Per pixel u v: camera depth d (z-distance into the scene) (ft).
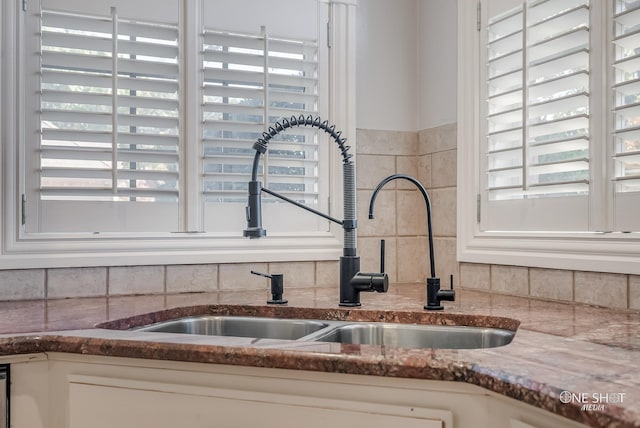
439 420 3.25
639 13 4.79
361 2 7.58
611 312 5.03
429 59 7.62
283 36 7.02
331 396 3.50
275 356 3.49
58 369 4.15
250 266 6.85
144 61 6.35
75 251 6.07
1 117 5.80
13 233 5.86
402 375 3.26
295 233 7.06
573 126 5.41
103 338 3.93
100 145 6.21
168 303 5.74
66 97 6.07
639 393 2.56
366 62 7.59
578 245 5.37
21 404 4.07
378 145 7.61
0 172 5.79
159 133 6.47
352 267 5.59
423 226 7.72
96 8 6.17
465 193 6.82
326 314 5.40
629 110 4.87
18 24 5.91
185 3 6.55
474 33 6.72
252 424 3.63
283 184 7.06
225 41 6.72
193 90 6.57
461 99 6.89
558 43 5.54
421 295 6.42
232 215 6.80
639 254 4.83
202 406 3.74
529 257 5.92
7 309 5.32
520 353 3.42
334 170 7.23
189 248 6.52
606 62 5.08
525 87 5.84
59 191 6.04
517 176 6.13
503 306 5.47
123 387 3.93
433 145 7.52
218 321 5.67
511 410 3.03
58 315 4.96
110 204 6.25
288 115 7.04
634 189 4.91
